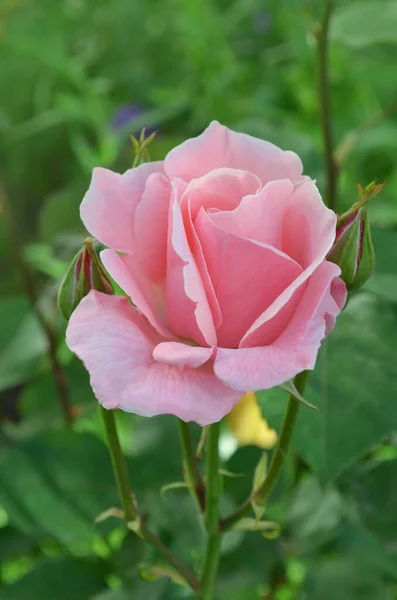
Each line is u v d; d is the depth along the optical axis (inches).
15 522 26.4
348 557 26.7
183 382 18.1
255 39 69.2
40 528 26.5
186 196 18.7
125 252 19.1
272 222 18.7
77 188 30.7
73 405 31.4
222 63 64.5
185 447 21.2
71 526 26.6
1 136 63.3
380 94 54.4
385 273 24.5
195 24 64.7
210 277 18.5
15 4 69.2
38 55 57.9
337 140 49.8
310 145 28.0
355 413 22.6
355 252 18.7
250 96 63.0
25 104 70.8
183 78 71.4
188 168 19.5
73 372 31.2
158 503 26.6
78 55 73.8
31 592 26.9
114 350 18.2
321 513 27.0
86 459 27.4
